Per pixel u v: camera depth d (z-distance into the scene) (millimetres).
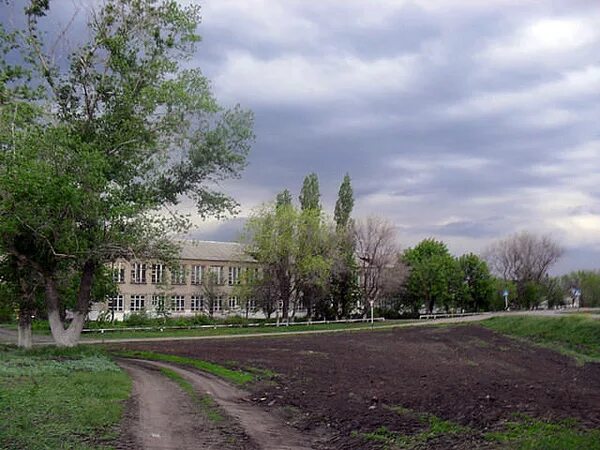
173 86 31219
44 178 26906
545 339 43094
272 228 74875
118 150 31844
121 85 31312
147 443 11055
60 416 12312
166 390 18094
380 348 37500
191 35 31922
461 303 102875
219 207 34312
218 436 12164
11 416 11836
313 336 52062
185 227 32812
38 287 33969
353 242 86000
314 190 88750
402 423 13562
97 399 14914
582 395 18328
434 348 37969
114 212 28969
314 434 12922
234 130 33406
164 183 33594
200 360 28547
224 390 19031
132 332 61688
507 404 15875
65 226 28812
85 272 33000
